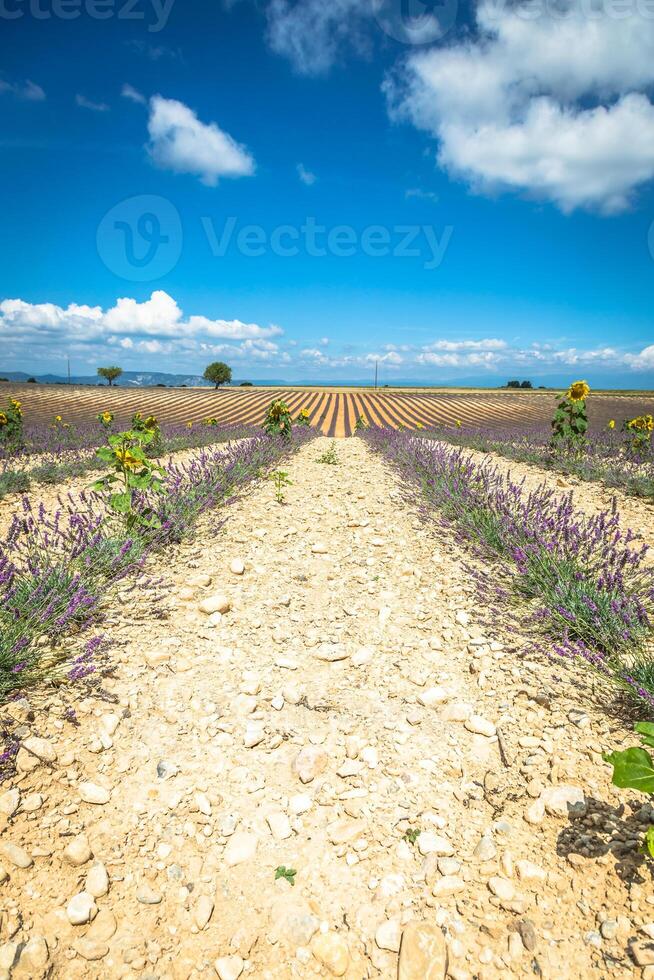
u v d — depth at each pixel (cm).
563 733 246
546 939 158
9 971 150
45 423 3072
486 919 165
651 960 147
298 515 632
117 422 2347
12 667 268
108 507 527
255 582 425
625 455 1041
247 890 177
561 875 177
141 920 167
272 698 278
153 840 194
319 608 387
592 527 449
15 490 823
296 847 193
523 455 1154
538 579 383
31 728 238
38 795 206
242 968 154
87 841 191
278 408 1314
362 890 177
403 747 244
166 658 306
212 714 263
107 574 399
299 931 164
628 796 207
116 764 228
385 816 206
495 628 349
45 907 168
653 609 339
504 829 197
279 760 236
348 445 1708
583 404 1020
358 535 560
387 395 7944
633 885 171
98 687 273
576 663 299
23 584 341
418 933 157
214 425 2256
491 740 248
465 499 606
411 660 319
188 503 573
